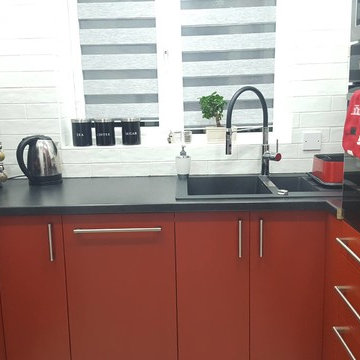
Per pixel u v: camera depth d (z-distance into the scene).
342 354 1.54
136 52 2.31
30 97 2.13
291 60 2.16
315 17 2.05
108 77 2.33
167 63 2.31
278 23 2.22
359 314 1.38
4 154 2.06
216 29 2.27
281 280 1.71
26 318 1.74
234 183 2.16
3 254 1.68
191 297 1.73
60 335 1.76
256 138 2.30
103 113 2.37
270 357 1.79
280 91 2.27
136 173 2.21
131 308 1.74
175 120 2.36
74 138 2.20
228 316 1.75
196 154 2.19
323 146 2.18
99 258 1.69
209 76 2.32
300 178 2.09
